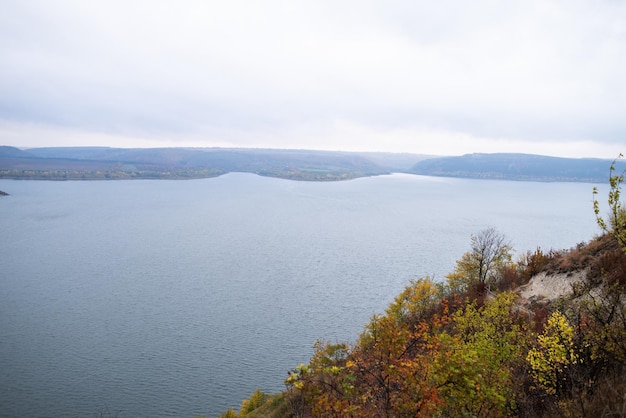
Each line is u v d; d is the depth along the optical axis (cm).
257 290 9969
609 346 734
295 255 14012
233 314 8275
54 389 5256
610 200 641
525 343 916
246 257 13675
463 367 650
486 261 3372
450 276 3412
